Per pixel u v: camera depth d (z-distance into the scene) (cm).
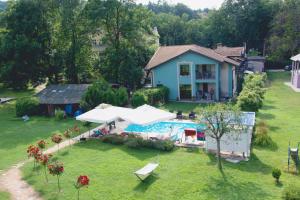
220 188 1936
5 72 4719
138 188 1959
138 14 5150
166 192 1902
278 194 1847
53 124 3675
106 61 5150
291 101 4522
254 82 4006
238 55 5919
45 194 1933
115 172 2194
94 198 1856
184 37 10806
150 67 4962
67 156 2559
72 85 4578
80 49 5234
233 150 2455
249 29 9162
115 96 4097
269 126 3253
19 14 4875
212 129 2230
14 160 2536
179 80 4891
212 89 4862
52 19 5156
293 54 7944
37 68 4997
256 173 2142
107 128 3347
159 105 4491
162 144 2659
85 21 5131
